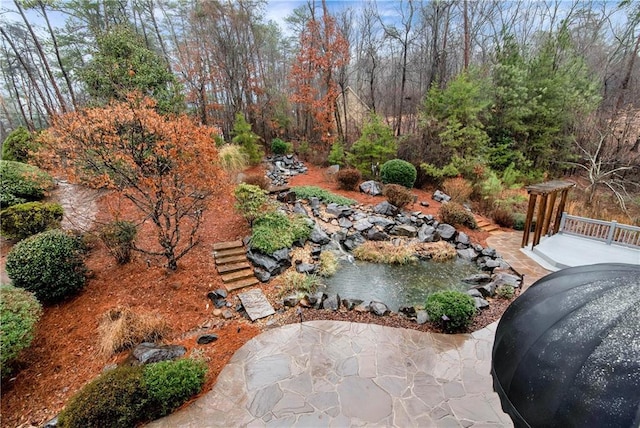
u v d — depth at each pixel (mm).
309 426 3004
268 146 16312
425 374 3668
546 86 11938
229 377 3605
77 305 4555
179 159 4832
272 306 5070
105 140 4359
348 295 5730
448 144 11547
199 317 4684
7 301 3463
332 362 3854
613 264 1896
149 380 3129
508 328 1749
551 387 1366
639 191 11094
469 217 8820
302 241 7195
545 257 7023
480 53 16016
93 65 9172
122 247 5426
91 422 2738
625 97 12141
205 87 14820
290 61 17969
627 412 1145
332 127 14766
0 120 20453
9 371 3336
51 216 6105
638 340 1292
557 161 12594
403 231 8109
